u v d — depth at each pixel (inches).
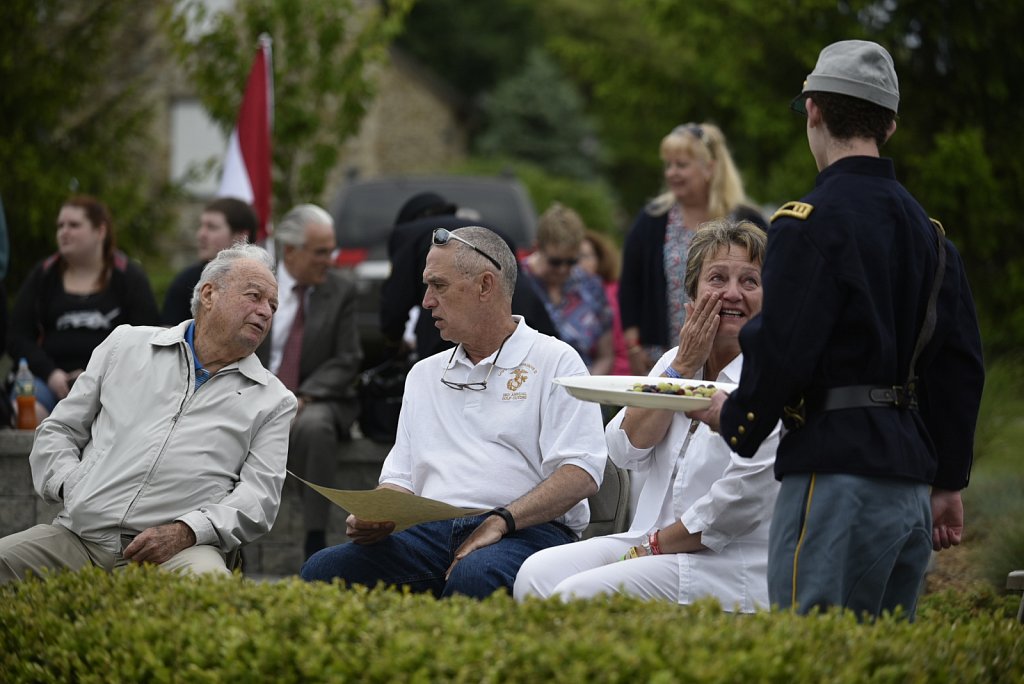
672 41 1801.2
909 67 1471.5
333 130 1047.6
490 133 3885.3
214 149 2390.5
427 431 446.6
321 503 636.7
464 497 433.4
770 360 328.8
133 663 323.9
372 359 1058.1
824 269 330.0
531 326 594.2
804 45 1526.8
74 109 1379.2
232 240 677.9
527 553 417.7
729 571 399.2
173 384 451.2
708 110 1892.2
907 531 338.6
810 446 336.2
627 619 312.3
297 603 331.6
